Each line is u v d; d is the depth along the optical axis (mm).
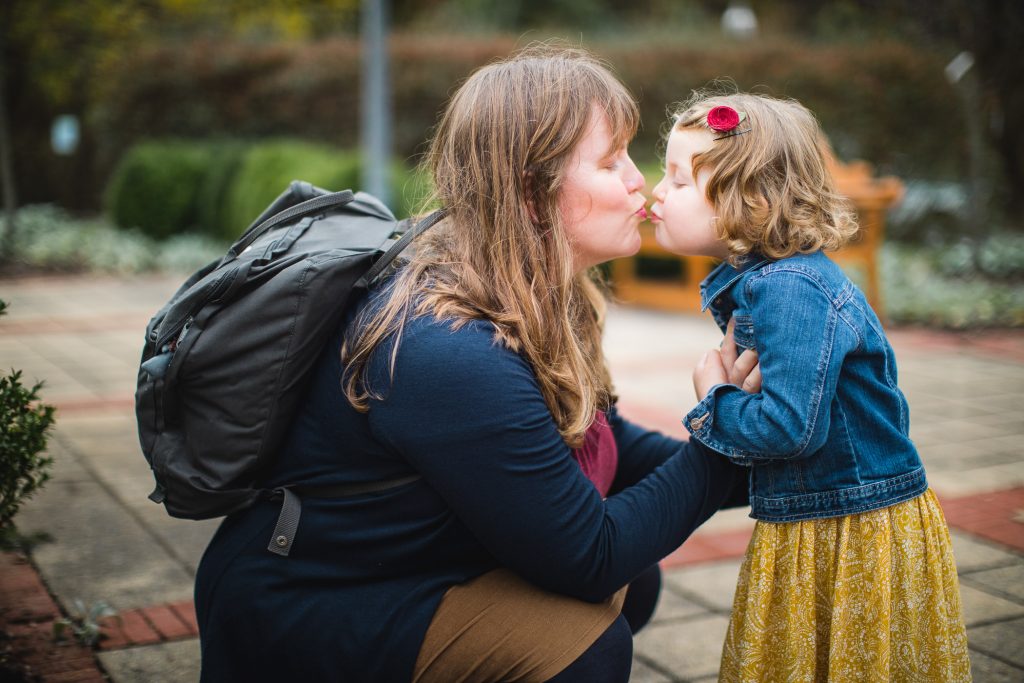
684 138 1787
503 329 1524
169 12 13172
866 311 1682
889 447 1689
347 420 1546
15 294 9078
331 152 12672
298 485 1599
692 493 1632
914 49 11617
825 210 1742
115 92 13742
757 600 1702
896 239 11555
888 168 11789
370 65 8773
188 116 13711
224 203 11719
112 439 4320
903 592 1685
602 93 1637
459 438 1458
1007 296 8344
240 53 13547
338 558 1574
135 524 3299
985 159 11133
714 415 1643
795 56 11969
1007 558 3119
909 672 1697
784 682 1707
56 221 13344
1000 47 9219
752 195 1685
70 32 12234
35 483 2178
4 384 2100
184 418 1563
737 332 1742
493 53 12625
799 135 1747
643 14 18859
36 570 2891
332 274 1519
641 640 2586
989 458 4266
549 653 1527
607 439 1837
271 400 1520
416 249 1643
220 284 1521
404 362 1474
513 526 1479
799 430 1550
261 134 13633
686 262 8219
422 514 1552
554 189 1606
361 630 1536
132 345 6621
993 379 5879
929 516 1719
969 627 2623
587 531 1509
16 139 15242
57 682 2238
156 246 11805
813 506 1674
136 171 12055
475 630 1538
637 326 7645
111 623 2553
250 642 1582
